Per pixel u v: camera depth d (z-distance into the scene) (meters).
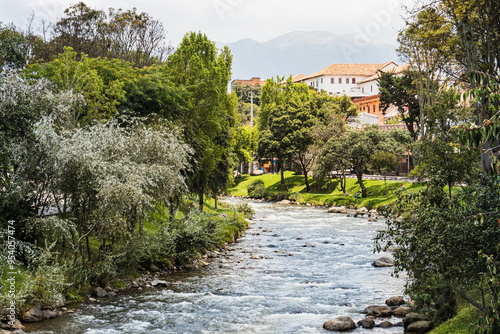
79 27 62.12
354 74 152.62
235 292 20.67
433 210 12.49
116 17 67.00
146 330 15.40
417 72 49.59
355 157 63.72
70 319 16.25
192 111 35.41
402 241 13.24
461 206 12.57
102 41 63.94
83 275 19.47
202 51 38.38
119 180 19.02
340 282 22.81
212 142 37.78
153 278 22.72
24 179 18.89
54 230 19.09
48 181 19.28
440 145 25.08
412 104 70.31
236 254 30.48
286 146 79.44
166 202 24.08
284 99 93.62
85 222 19.69
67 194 19.86
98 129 20.38
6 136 19.14
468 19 25.00
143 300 19.03
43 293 16.58
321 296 20.11
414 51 44.12
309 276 24.12
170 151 23.00
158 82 30.94
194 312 17.55
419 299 14.18
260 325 16.12
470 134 8.19
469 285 11.85
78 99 22.53
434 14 27.84
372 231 41.38
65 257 19.95
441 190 13.28
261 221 49.47
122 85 27.62
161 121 28.14
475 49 24.92
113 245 21.94
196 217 27.78
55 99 20.88
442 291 13.50
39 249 19.03
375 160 61.56
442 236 11.86
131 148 21.64
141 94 29.17
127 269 21.98
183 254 25.75
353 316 17.23
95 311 17.31
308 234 39.84
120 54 66.50
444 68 35.41
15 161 18.78
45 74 27.77
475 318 12.45
